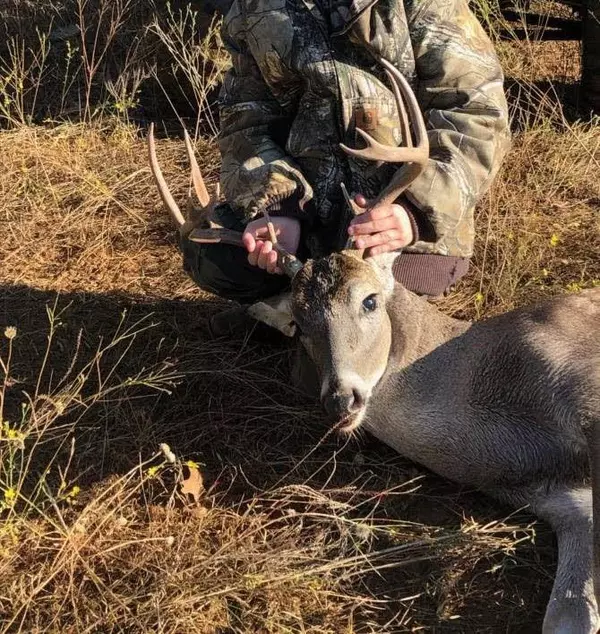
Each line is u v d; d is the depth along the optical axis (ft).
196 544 3.82
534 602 3.56
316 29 4.43
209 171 6.55
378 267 4.07
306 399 4.66
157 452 4.31
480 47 4.44
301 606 3.55
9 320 5.24
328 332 3.88
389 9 4.31
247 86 4.77
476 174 4.34
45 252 5.84
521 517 3.94
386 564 3.67
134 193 6.38
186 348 5.02
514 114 6.79
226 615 3.52
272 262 4.19
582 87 6.91
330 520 3.91
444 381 4.03
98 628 3.47
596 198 6.06
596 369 3.84
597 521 3.46
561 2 7.58
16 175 6.50
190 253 4.83
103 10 7.46
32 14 8.10
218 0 7.26
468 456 4.02
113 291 5.49
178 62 6.95
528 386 3.92
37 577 3.65
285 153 4.72
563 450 3.91
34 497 4.07
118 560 3.76
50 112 7.38
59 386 4.74
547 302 4.11
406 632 3.47
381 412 4.10
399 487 4.11
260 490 4.11
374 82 4.46
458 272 4.60
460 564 3.68
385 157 3.76
